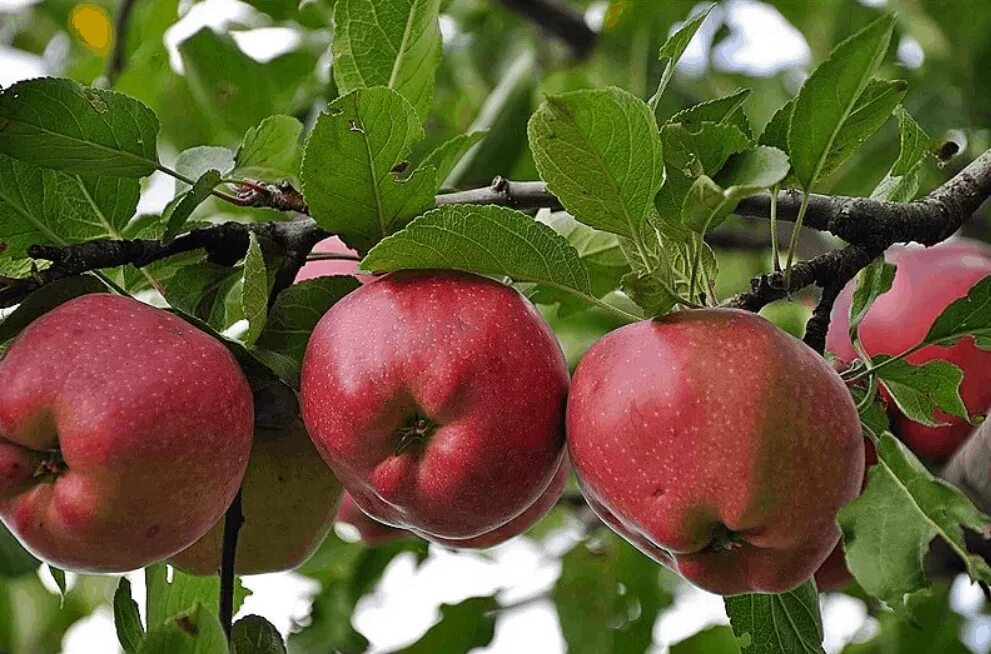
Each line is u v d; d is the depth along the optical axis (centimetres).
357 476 147
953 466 160
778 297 148
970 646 179
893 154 182
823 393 143
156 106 203
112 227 154
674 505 143
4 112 149
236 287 157
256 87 197
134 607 150
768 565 145
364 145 148
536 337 146
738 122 150
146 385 144
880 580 141
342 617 182
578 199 146
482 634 186
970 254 165
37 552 146
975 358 161
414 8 156
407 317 146
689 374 143
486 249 147
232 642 149
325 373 146
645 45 199
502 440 145
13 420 144
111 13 229
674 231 147
